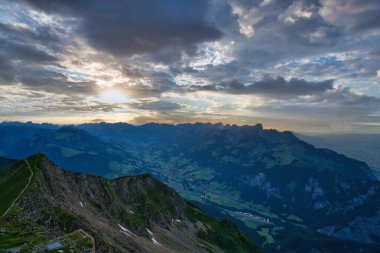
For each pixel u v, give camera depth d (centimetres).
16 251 7231
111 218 16300
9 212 9712
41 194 11138
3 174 14338
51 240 8444
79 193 16188
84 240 9006
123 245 12100
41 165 14488
